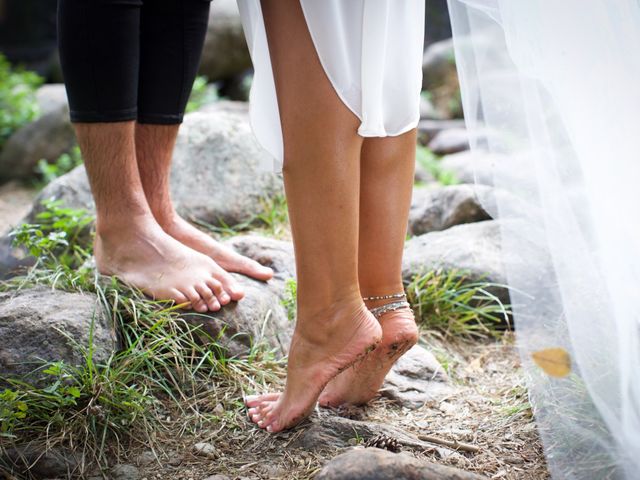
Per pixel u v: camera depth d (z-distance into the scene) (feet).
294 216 5.37
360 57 5.11
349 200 5.28
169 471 5.65
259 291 7.47
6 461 5.61
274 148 5.30
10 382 5.92
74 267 9.04
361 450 5.01
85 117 6.64
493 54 5.63
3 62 25.45
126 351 6.41
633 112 5.25
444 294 8.38
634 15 5.29
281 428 5.89
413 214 10.49
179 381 6.61
